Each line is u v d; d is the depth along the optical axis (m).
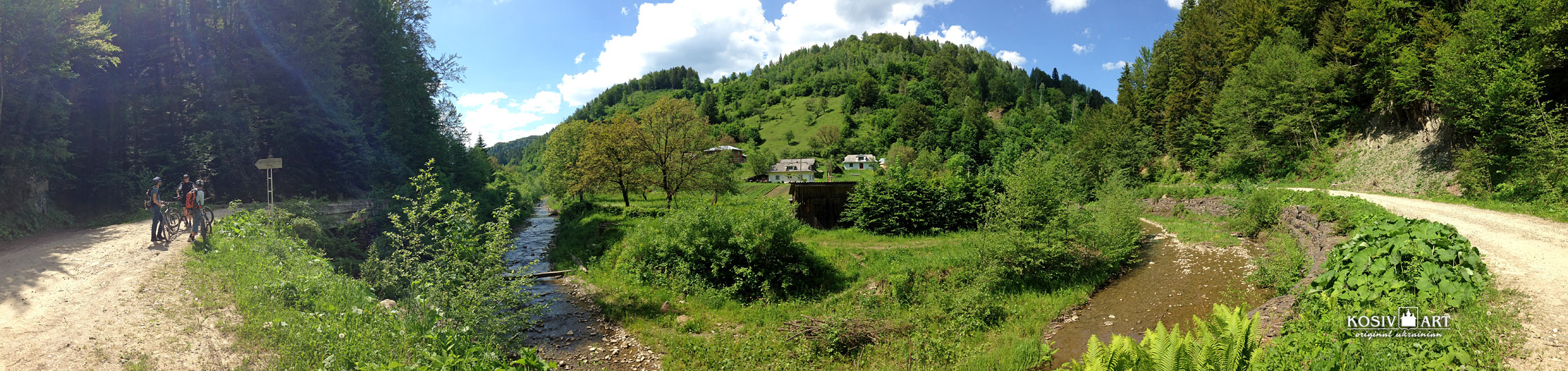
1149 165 55.50
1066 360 10.43
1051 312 13.25
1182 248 20.67
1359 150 33.50
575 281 17.81
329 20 25.48
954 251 19.09
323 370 6.91
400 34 32.28
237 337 7.55
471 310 9.10
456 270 9.50
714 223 16.69
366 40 29.03
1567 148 18.53
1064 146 82.94
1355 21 34.66
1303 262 14.44
